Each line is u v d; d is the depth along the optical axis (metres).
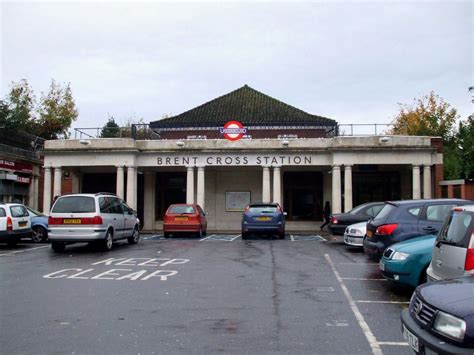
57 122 47.00
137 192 30.50
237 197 30.05
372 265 12.55
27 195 29.95
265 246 17.70
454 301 4.10
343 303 8.11
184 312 7.42
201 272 11.30
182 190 30.42
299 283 9.94
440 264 6.67
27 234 17.45
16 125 36.53
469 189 24.41
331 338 6.12
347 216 17.98
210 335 6.21
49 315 7.21
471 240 6.05
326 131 30.05
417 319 4.36
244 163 26.92
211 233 26.55
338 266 12.37
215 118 32.38
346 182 25.86
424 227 10.39
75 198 15.48
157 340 5.98
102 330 6.42
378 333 6.36
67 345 5.79
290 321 6.91
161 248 16.86
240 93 36.88
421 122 47.12
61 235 15.27
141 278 10.45
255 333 6.31
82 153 27.33
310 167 28.64
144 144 27.45
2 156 26.38
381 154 25.83
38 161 30.69
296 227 29.50
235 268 11.95
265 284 9.80
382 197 29.34
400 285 8.79
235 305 7.91
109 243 16.06
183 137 31.70
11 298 8.40
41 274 11.00
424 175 25.84
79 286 9.51
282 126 31.47
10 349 5.64
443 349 3.81
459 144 37.03
